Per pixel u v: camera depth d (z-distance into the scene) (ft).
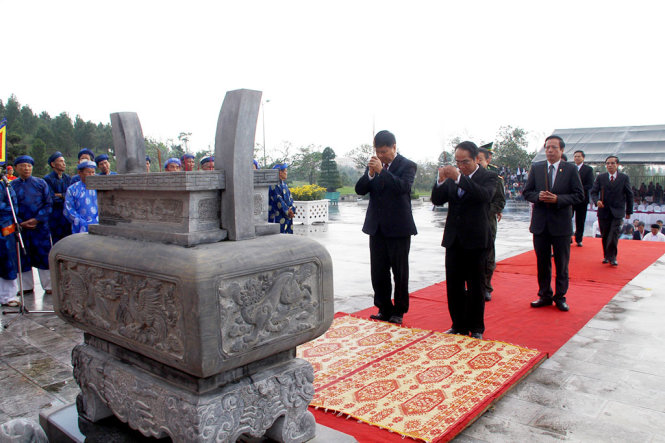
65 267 7.34
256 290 5.67
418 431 7.43
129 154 7.50
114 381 6.68
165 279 5.43
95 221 17.25
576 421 8.00
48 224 18.19
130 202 6.73
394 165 13.71
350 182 157.89
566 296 17.02
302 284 6.27
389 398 8.70
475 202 12.05
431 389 9.05
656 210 48.34
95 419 7.31
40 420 7.76
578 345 11.89
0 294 16.43
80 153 20.53
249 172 6.03
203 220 5.87
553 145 15.11
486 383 9.25
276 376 6.23
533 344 11.91
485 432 7.69
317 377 9.78
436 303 16.26
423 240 33.63
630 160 50.67
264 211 6.60
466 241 12.01
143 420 6.21
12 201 16.76
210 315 5.20
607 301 16.26
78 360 7.38
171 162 21.91
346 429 7.70
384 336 12.40
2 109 176.86
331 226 45.73
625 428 7.74
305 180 137.18
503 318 14.32
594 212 47.52
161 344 5.70
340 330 13.03
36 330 13.87
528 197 15.70
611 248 22.89
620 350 11.46
